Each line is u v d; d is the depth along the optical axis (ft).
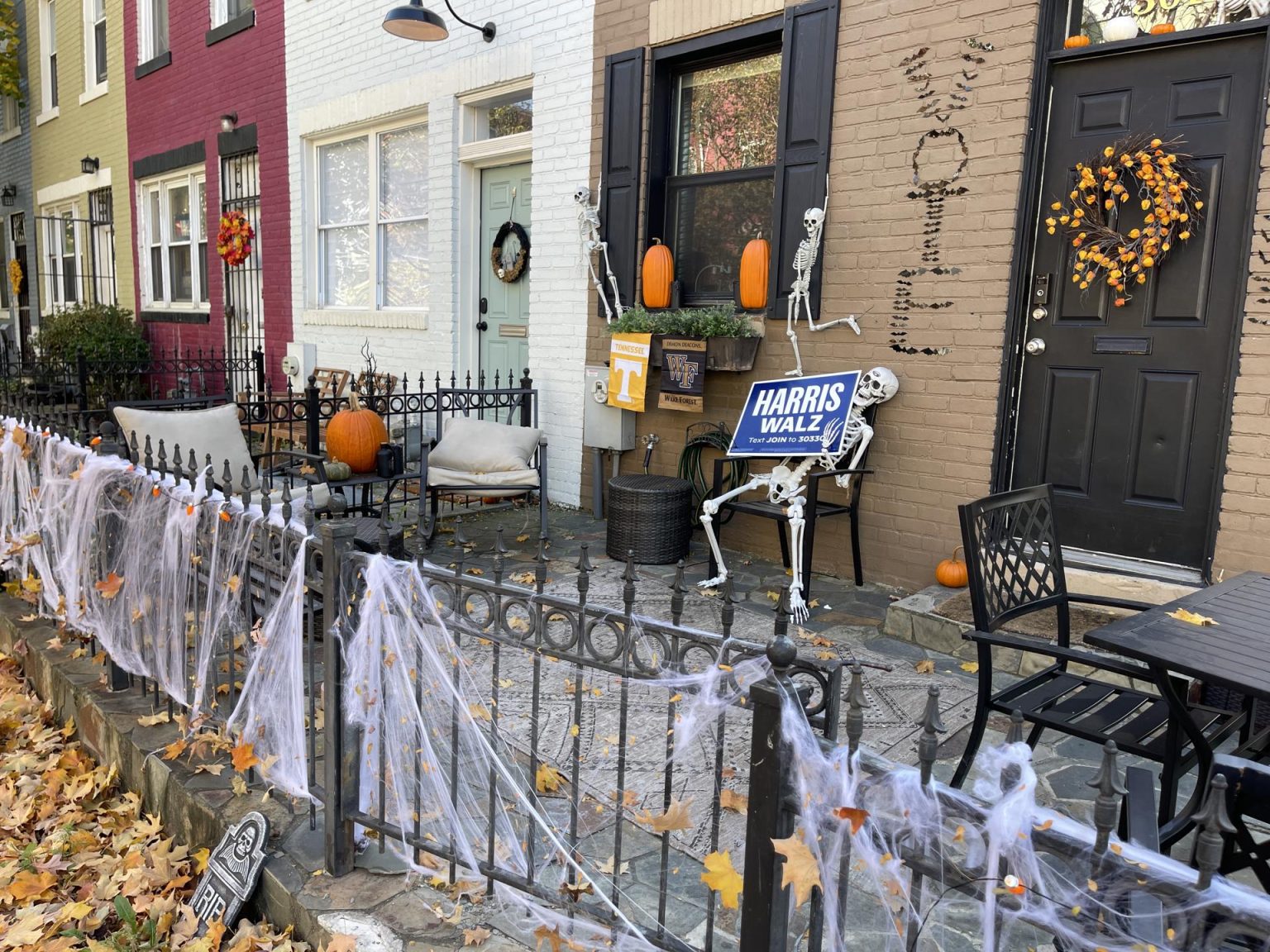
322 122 27.58
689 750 9.30
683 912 6.91
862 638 13.14
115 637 10.98
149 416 15.53
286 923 7.36
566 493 21.52
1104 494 13.64
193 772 9.14
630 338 18.13
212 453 15.90
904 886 4.63
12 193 50.72
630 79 18.90
